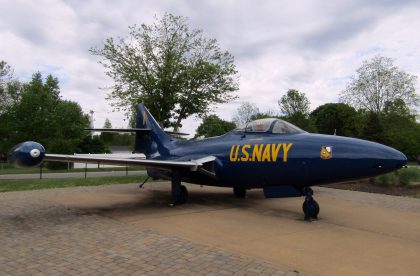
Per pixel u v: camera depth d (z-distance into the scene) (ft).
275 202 33.17
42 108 155.63
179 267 14.34
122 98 63.05
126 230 21.17
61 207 29.60
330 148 23.63
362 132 68.49
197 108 63.72
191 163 29.94
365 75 105.29
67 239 18.92
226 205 31.40
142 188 44.68
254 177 28.12
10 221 23.77
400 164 21.61
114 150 270.87
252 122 30.50
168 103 60.64
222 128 156.76
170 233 20.47
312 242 18.76
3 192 39.47
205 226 22.54
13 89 155.84
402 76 102.63
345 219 25.12
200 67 62.34
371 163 22.00
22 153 21.48
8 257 15.71
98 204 31.50
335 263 15.25
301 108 179.52
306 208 24.84
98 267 14.30
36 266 14.44
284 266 14.70
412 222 24.13
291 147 25.62
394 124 101.96
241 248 17.39
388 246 18.10
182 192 31.96
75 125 179.22
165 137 41.91
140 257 15.67
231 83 65.10
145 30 62.44
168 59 61.77
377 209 29.32
